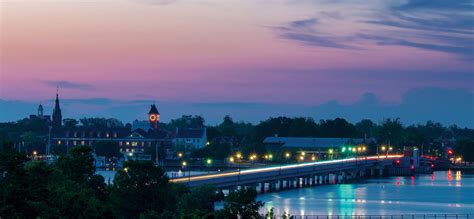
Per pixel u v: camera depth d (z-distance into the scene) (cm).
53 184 16000
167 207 17912
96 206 14762
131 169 17900
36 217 13212
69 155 18825
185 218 14638
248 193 14762
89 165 18675
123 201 17612
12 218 12781
